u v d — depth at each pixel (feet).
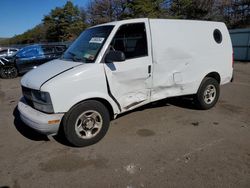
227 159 10.88
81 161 11.09
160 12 101.81
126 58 12.98
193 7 98.02
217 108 18.07
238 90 24.09
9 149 12.56
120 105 13.17
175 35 14.73
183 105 18.79
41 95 11.23
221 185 9.13
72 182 9.63
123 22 13.04
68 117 11.59
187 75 15.62
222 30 17.34
